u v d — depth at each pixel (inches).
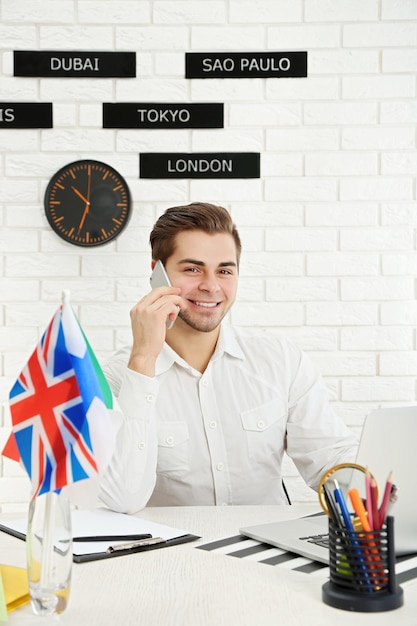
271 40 114.0
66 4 113.0
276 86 114.2
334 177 114.6
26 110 113.3
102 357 114.0
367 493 42.6
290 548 51.4
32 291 113.6
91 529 56.7
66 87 113.7
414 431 50.9
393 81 114.2
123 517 61.0
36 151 113.7
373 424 51.6
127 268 114.2
